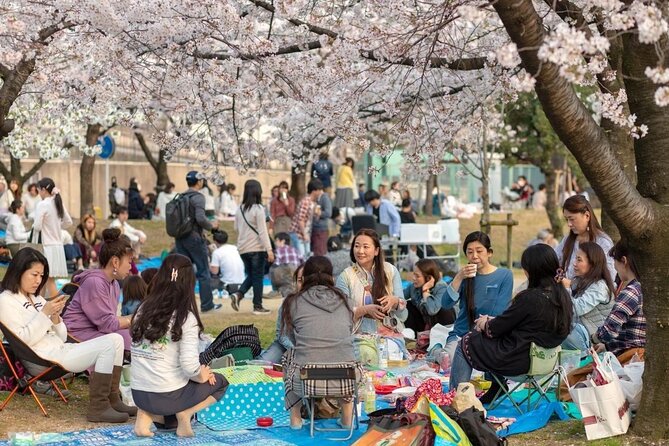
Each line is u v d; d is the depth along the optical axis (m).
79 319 8.12
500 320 7.20
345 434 6.98
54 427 7.23
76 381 8.84
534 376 7.38
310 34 9.87
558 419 7.26
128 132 36.25
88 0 8.43
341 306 7.05
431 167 10.91
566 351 8.12
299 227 18.31
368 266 8.98
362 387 7.50
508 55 4.92
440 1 9.25
